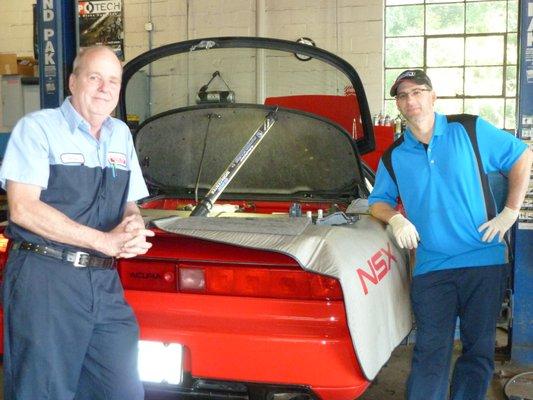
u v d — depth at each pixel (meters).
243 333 1.75
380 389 2.69
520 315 2.99
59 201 1.64
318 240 1.77
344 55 6.95
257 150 2.86
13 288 1.60
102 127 1.74
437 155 2.14
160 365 1.83
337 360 1.70
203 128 2.84
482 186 2.12
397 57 7.02
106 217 1.73
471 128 2.12
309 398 1.88
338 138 2.69
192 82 5.16
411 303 2.26
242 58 5.40
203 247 1.84
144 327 1.84
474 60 6.86
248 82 5.55
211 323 1.81
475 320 2.15
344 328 1.75
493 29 6.77
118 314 1.72
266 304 1.80
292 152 2.83
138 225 1.68
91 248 1.60
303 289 1.78
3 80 7.03
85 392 1.84
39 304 1.59
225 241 1.75
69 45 3.94
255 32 7.14
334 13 6.92
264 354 1.72
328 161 2.81
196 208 2.34
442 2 6.84
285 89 3.70
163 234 1.84
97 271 1.67
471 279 2.13
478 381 2.14
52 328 1.60
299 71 3.39
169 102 5.01
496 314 2.17
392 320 1.97
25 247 1.61
